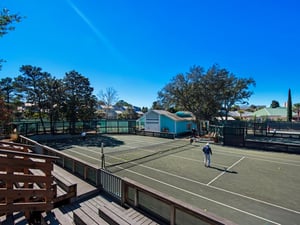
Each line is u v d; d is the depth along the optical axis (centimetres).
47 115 2966
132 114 5994
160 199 527
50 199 573
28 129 2664
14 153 499
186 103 3006
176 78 2997
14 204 505
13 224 513
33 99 2747
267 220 672
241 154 1767
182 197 852
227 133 2225
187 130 3294
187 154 1744
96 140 2605
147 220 554
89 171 864
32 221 571
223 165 1380
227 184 1007
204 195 873
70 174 951
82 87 3102
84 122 3241
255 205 780
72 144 2269
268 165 1388
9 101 2702
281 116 5325
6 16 834
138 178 1093
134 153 1784
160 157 1620
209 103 2914
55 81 2827
